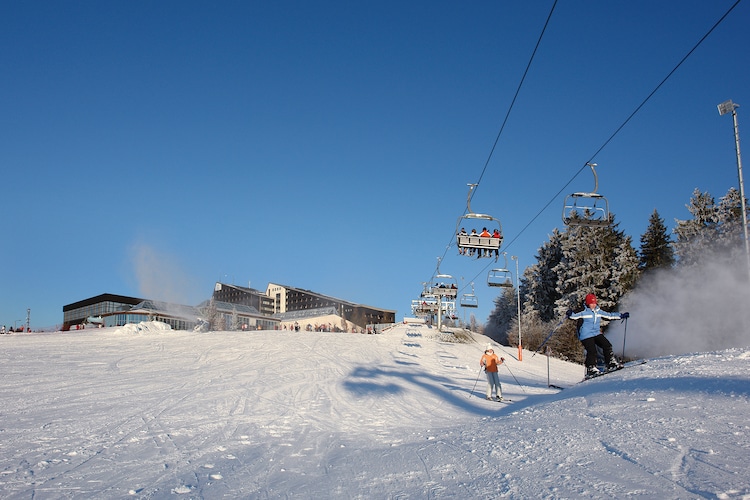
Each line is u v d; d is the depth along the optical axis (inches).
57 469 279.7
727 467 193.3
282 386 704.4
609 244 2447.1
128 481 257.8
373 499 215.0
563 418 337.1
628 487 186.7
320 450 347.9
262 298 5841.5
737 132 795.4
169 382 684.1
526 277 3442.4
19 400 514.0
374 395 679.7
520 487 205.3
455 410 577.9
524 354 1712.6
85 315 4205.2
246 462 305.0
